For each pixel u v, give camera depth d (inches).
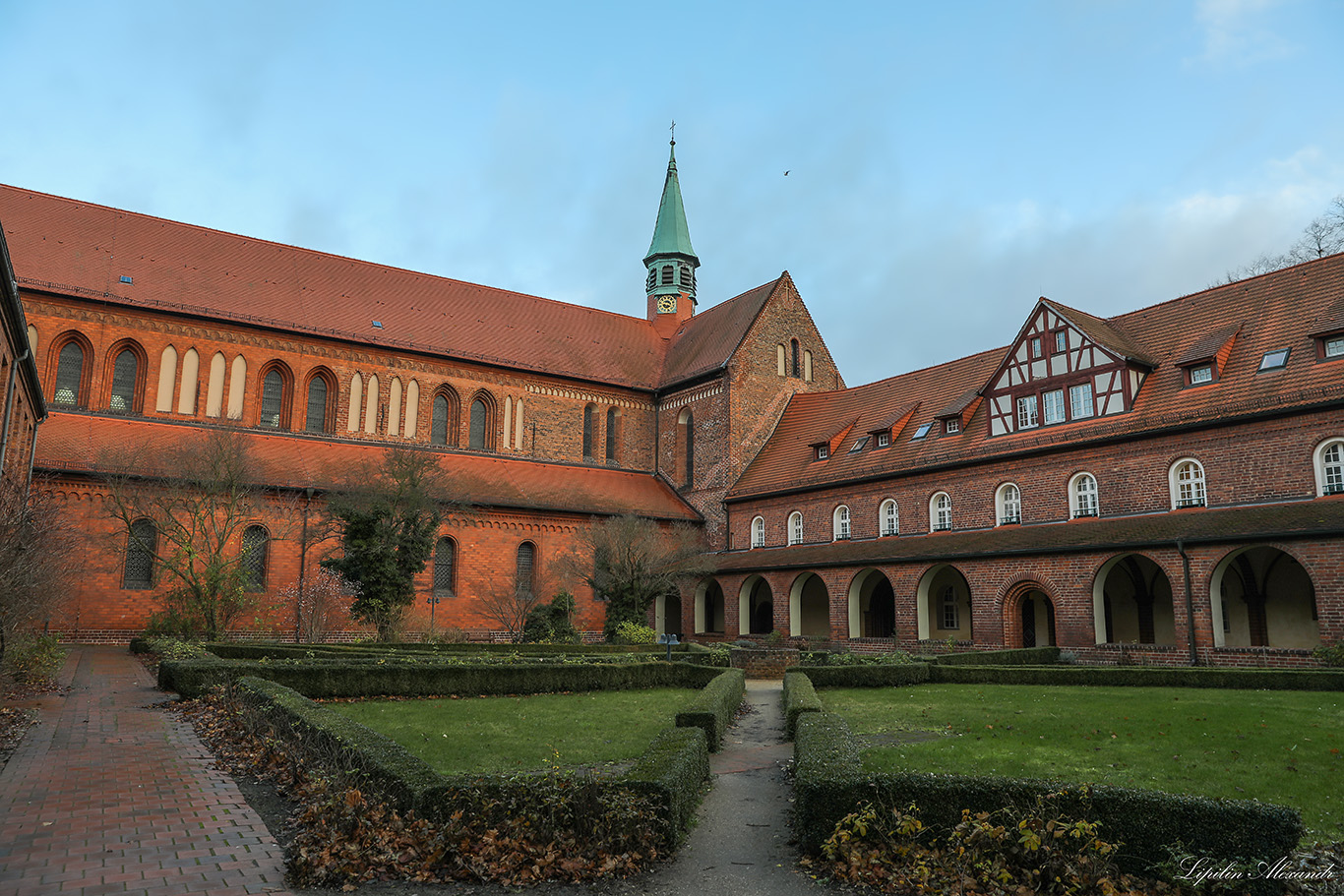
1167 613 1310.3
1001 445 1401.3
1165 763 469.4
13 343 922.1
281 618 1443.2
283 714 492.1
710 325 2180.1
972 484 1427.2
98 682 821.9
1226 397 1152.2
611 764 490.6
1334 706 674.2
